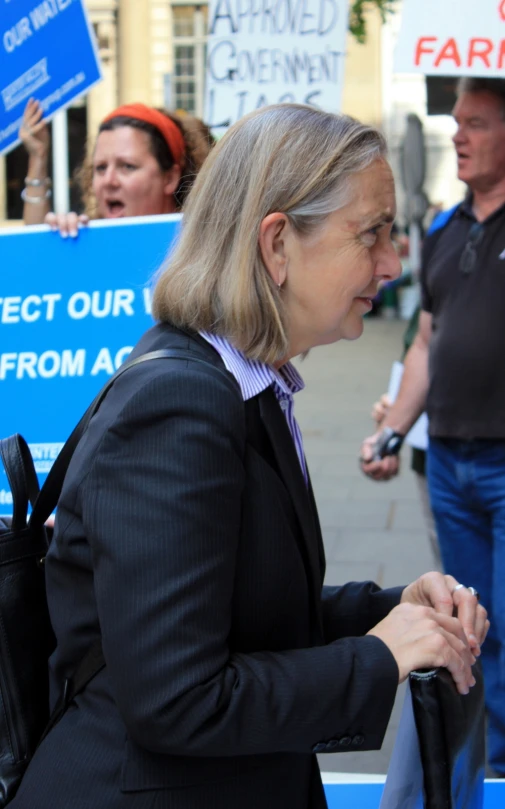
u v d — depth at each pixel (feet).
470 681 4.35
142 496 3.87
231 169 4.35
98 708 4.25
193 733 3.81
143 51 52.80
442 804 4.12
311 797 4.75
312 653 4.13
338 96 11.28
